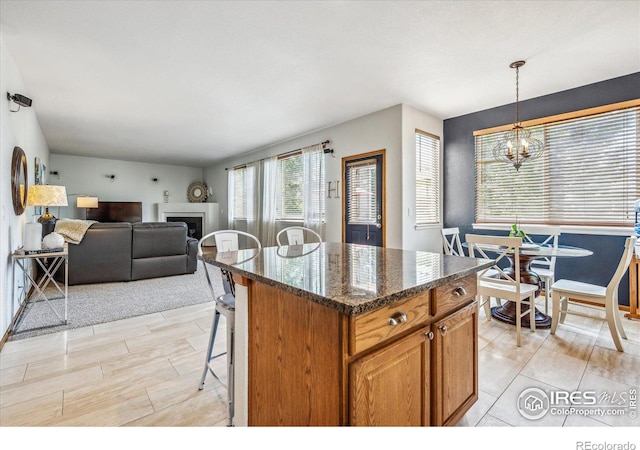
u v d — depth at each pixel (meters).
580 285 2.70
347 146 4.74
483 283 2.82
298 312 1.09
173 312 3.23
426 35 2.47
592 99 3.39
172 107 4.16
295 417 1.11
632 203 3.17
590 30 2.41
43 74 3.18
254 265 1.42
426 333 1.21
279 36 2.49
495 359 2.21
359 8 2.15
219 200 8.84
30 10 2.17
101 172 8.20
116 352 2.32
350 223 4.69
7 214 2.72
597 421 1.56
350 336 0.90
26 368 2.08
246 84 3.41
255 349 1.32
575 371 2.04
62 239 3.22
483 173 4.32
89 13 2.21
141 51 2.73
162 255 4.80
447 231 3.68
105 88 3.53
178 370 2.06
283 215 6.15
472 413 1.62
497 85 3.44
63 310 3.26
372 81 3.33
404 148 4.04
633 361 2.16
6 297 2.63
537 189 3.82
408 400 1.13
